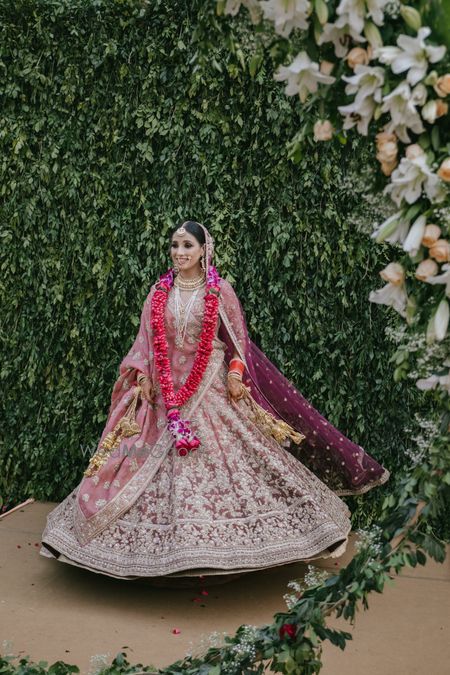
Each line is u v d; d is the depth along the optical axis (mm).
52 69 4395
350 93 1760
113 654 2934
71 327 4531
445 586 3625
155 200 4359
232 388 3693
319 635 2070
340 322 4262
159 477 3549
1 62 4398
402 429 4219
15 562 3846
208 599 3473
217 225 4246
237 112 4184
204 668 2193
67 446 4598
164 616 3293
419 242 1739
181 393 3609
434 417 2145
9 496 4723
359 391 4262
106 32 4301
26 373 4594
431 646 3020
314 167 4152
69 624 3193
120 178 4383
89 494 3537
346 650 2961
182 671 2225
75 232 4465
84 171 4414
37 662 2848
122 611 3334
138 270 4387
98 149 4402
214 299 3676
